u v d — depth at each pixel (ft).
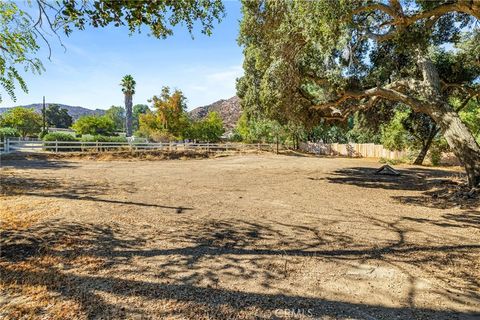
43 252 13.53
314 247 15.26
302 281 11.42
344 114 49.29
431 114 34.45
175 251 14.29
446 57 50.06
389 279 11.70
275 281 11.39
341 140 150.71
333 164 73.00
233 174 47.93
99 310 9.11
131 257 13.41
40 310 9.02
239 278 11.58
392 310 9.48
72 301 9.57
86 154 71.05
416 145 83.25
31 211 20.54
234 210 23.20
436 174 52.75
